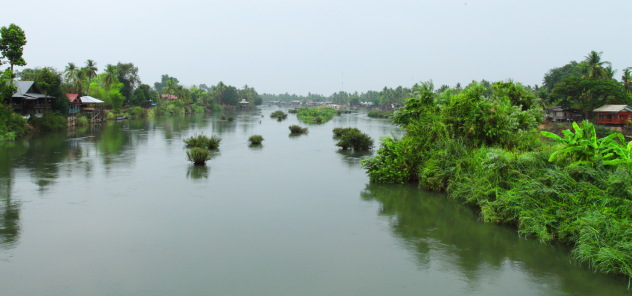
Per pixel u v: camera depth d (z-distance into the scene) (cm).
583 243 930
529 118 1794
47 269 868
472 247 1036
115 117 6309
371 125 6444
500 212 1241
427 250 1016
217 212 1342
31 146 2934
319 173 2120
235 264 914
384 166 1888
